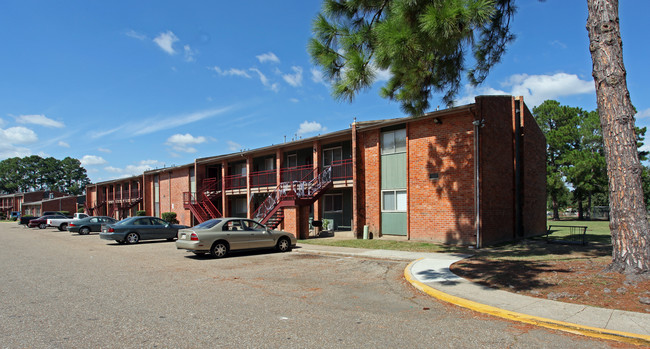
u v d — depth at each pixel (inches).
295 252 592.1
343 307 269.6
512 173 690.8
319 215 890.1
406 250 565.0
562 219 1888.5
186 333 211.6
